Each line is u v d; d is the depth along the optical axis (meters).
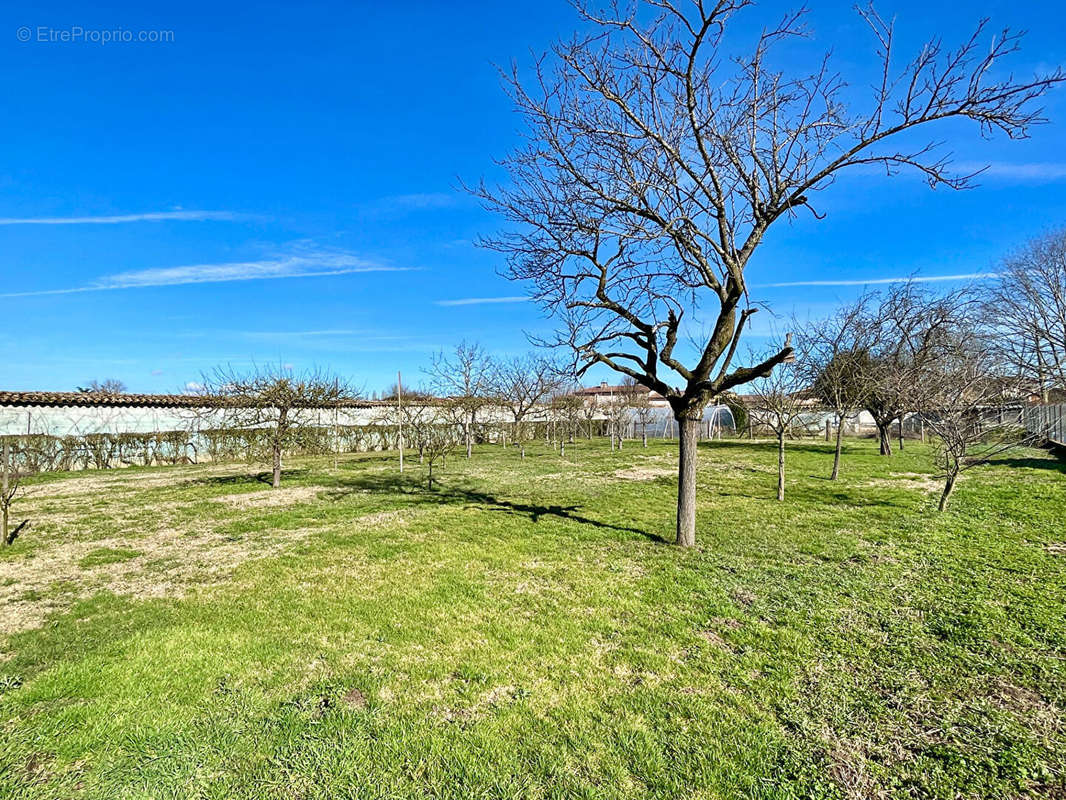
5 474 7.59
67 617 4.74
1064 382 25.56
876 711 3.19
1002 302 26.39
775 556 6.45
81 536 7.96
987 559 6.21
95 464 17.94
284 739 2.92
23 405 18.28
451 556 6.61
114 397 20.33
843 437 30.89
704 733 2.98
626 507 9.83
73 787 2.56
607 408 29.25
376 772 2.67
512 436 28.14
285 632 4.37
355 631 4.38
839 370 15.73
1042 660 3.77
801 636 4.20
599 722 3.09
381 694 3.40
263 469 17.17
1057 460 16.58
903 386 13.49
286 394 13.32
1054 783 2.59
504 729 3.02
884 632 4.27
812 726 3.04
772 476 13.93
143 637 4.25
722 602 4.94
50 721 3.07
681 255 7.27
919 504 9.79
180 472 16.66
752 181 6.50
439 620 4.61
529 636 4.27
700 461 17.44
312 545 7.25
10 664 3.80
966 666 3.71
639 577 5.72
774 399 10.90
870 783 2.60
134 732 2.97
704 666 3.76
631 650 4.01
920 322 17.56
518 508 9.80
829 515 8.85
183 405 22.02
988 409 12.67
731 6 5.45
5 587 5.64
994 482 12.41
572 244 7.52
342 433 24.84
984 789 2.56
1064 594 5.02
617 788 2.56
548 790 2.55
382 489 12.45
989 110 5.50
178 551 7.08
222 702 3.30
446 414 24.75
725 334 6.86
